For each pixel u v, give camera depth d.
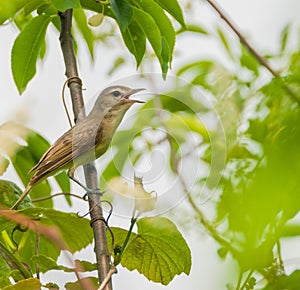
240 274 3.21
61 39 7.93
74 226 7.20
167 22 7.94
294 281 4.45
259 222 3.00
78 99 7.64
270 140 3.77
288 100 4.07
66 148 7.62
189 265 7.23
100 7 8.12
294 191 2.99
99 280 6.29
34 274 8.05
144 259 7.37
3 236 8.22
